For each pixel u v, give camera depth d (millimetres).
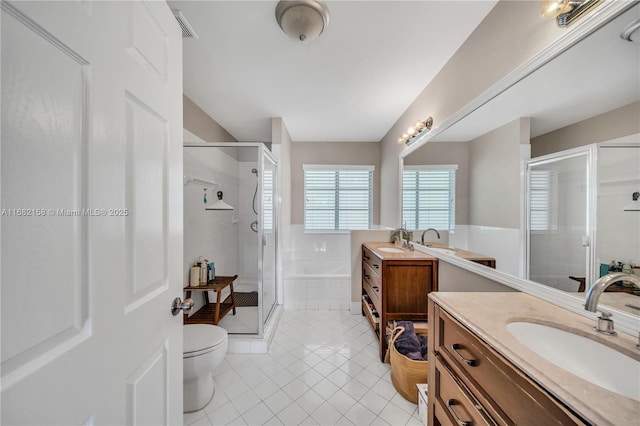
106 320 552
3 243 363
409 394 1616
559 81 1003
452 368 1017
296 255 4156
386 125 3342
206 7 1374
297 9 1321
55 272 438
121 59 611
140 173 696
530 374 642
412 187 2590
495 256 1427
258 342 2188
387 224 3627
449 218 1905
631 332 789
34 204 404
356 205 4219
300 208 4164
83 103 499
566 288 1008
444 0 1321
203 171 2650
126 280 629
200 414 1523
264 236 2605
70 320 466
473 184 1603
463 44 1667
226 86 2270
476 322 906
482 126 1514
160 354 789
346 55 1810
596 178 877
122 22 617
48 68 425
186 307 881
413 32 1564
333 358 2105
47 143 424
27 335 391
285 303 3195
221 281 2531
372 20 1462
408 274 2072
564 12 901
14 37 374
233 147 2600
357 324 2752
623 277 748
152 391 737
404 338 1840
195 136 2635
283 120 3146
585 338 828
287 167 3609
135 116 676
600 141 856
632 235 756
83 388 491
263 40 1645
